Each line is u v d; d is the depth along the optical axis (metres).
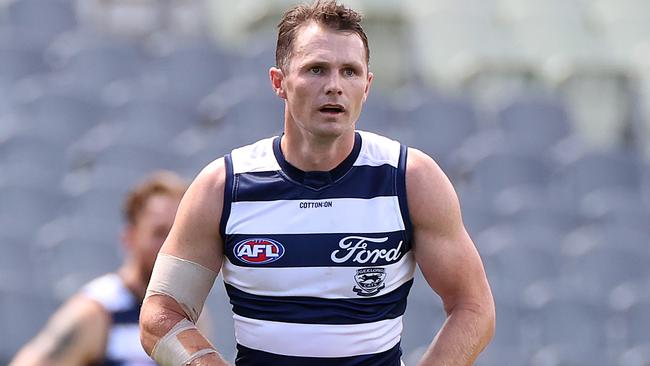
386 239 11.52
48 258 32.03
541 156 40.91
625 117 46.25
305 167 11.52
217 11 46.41
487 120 42.94
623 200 40.25
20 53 41.72
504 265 35.31
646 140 45.78
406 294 12.05
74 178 36.78
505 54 46.62
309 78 11.20
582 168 40.91
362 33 11.46
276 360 11.65
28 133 37.16
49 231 33.44
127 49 42.78
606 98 46.41
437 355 11.55
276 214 11.50
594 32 47.62
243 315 11.76
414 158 11.76
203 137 39.47
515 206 38.09
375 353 11.74
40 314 29.30
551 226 38.00
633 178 41.25
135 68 42.66
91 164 37.59
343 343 11.56
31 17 44.34
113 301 18.48
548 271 35.47
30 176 35.56
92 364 18.42
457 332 11.61
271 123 40.09
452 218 11.66
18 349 28.97
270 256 11.45
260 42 43.38
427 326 31.17
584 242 36.97
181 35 45.88
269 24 45.53
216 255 11.84
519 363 31.48
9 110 39.22
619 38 47.53
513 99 43.47
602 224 38.78
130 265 18.77
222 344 29.23
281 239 11.45
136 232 18.56
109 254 32.16
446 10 47.22
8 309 29.16
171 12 46.19
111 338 18.38
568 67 46.38
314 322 11.51
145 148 37.34
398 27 46.31
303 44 11.27
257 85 41.81
